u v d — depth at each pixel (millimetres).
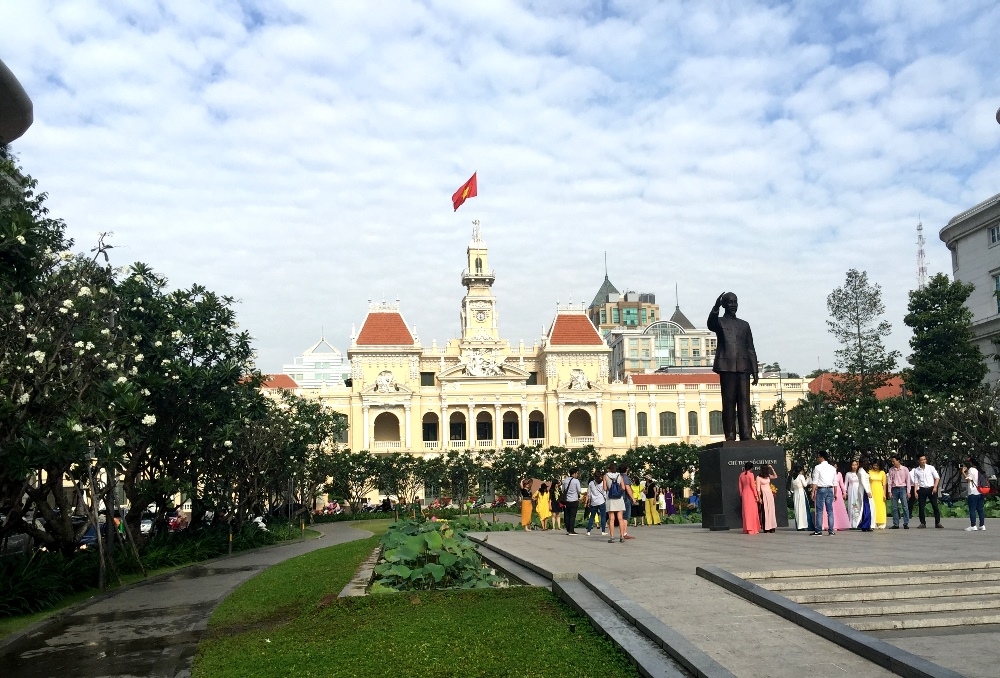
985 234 66250
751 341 29547
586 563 18109
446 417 101250
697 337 170125
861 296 81188
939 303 63125
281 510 63688
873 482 27188
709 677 9656
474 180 87875
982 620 12586
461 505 71000
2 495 23422
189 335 33312
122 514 29500
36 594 19922
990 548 19062
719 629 11859
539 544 24672
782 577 15016
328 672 11562
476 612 14633
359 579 19938
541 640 12391
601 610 13445
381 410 100375
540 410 104062
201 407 33031
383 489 81875
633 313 199000
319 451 66000
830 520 24531
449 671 11141
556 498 36312
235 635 15734
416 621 14188
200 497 40688
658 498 46500
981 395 53906
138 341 31156
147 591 23719
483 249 109812
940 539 22062
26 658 14945
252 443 42062
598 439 102312
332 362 148125
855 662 10367
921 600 13766
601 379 105438
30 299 23047
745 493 25594
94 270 25188
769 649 10938
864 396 73500
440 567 17188
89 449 23016
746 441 28891
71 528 26547
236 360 35531
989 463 60250
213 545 35969
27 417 21484
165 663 14078
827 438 63438
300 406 61375
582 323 107625
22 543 33594
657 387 105688
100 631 17391
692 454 81500
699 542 22891
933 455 60469
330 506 79688
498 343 106312
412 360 102938
